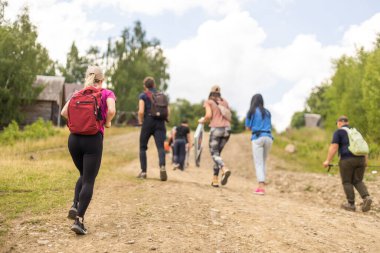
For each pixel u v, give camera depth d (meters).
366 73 19.80
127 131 36.84
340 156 7.95
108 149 21.11
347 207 7.77
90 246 4.10
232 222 5.45
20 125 38.59
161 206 5.93
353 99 22.22
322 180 12.37
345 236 5.34
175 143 13.80
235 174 15.70
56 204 5.61
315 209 7.17
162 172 8.35
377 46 21.59
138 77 62.88
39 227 4.57
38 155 14.21
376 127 19.08
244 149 24.31
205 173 14.05
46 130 23.95
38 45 35.69
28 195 6.09
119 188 7.27
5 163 9.84
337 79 26.73
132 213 5.42
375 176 12.18
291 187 11.61
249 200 7.36
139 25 63.62
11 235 4.29
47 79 41.84
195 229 4.93
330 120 27.27
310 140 30.88
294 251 4.50
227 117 8.62
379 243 5.12
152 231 4.67
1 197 5.86
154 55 65.25
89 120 4.34
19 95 34.84
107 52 62.16
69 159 14.11
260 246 4.54
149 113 8.42
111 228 4.71
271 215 6.16
